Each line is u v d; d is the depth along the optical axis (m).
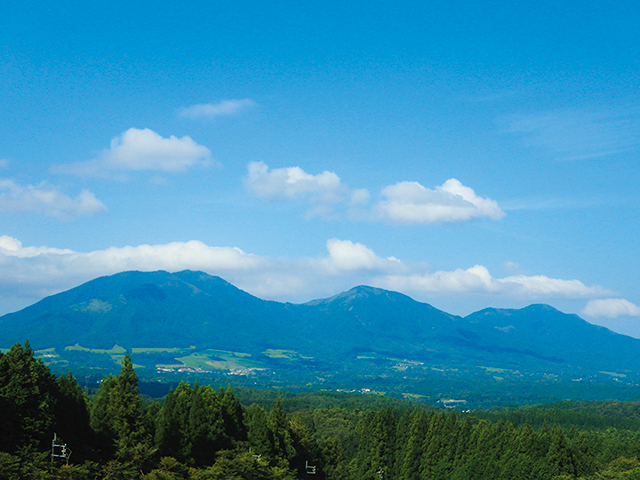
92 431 104.56
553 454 139.75
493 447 153.75
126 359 109.06
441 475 157.00
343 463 173.00
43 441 89.81
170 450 111.69
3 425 85.50
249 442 131.12
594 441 173.50
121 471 92.56
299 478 145.00
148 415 124.06
